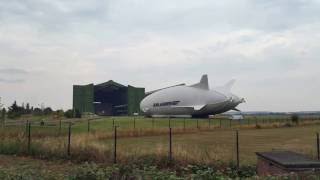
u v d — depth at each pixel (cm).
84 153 1939
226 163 1730
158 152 1886
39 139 2545
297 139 4012
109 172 1198
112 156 1869
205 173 1221
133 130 4306
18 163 1833
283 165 1140
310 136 4466
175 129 4906
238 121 9306
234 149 2848
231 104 13225
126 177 1170
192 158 1778
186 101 13838
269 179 1074
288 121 8144
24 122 6084
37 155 2048
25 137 2658
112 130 4347
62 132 3766
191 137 4209
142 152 1936
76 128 4969
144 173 1195
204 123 7975
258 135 4638
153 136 4247
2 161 1895
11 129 3572
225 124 7344
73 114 12275
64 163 1841
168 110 14312
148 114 15638
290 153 1367
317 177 1045
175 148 2189
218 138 4097
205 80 13825
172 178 1138
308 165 1133
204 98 13362
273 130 5766
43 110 13588
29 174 1175
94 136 3331
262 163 1352
